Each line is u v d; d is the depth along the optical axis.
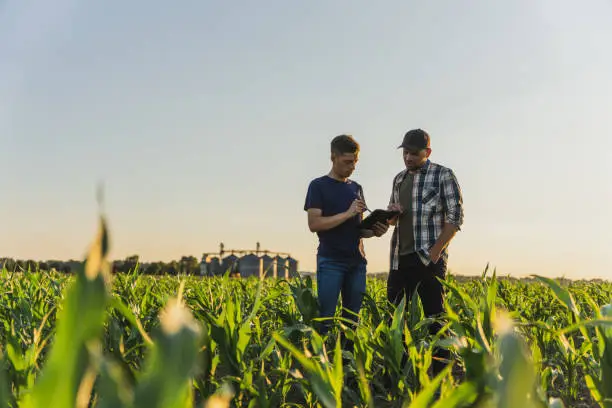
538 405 1.50
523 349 0.70
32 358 2.01
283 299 5.83
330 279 4.55
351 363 3.19
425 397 1.15
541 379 2.50
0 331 3.94
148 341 1.65
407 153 4.73
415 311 4.12
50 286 5.34
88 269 0.60
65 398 0.59
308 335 4.16
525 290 7.61
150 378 0.56
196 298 4.21
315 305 4.41
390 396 3.30
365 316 5.09
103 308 0.60
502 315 0.74
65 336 0.59
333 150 4.66
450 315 2.47
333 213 4.63
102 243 0.60
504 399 0.69
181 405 0.56
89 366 0.61
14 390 1.93
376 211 4.48
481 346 2.11
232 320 2.81
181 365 0.56
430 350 2.91
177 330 0.57
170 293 5.22
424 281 4.63
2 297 4.85
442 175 4.67
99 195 0.60
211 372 2.76
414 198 4.71
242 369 2.76
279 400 3.20
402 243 4.74
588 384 2.02
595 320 1.70
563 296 2.09
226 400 0.73
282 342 1.92
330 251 4.58
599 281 8.80
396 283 4.80
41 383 0.58
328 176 4.77
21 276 6.21
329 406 1.76
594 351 2.77
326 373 2.06
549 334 3.67
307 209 4.68
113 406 0.64
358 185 4.98
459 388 1.13
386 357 3.14
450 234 4.55
